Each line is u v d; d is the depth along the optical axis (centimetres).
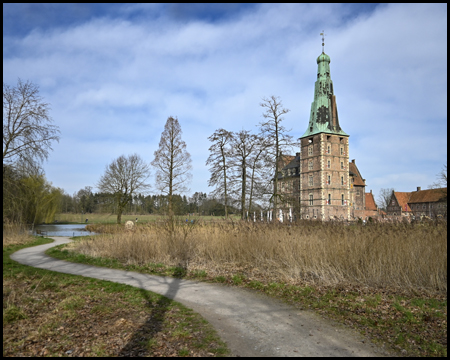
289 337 571
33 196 2409
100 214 4544
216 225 1512
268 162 2564
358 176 7569
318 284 915
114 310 696
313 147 6644
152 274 1105
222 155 2930
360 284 903
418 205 7975
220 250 1269
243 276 1029
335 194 6525
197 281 998
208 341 548
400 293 829
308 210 6297
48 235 3206
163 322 632
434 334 584
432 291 827
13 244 2050
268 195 2669
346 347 533
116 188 4300
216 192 2909
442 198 4344
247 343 544
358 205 7456
